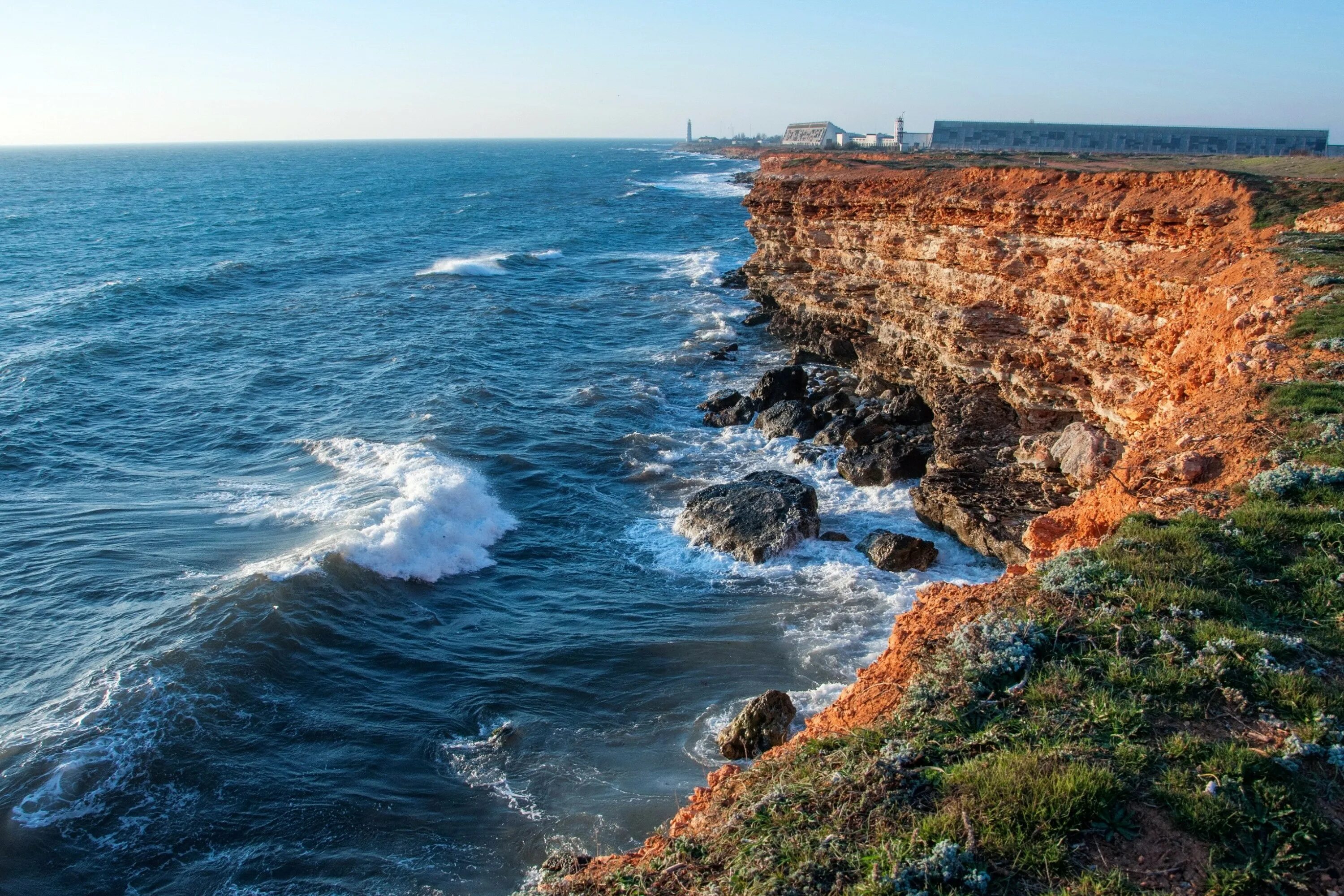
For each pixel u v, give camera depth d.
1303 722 7.91
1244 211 25.56
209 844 13.91
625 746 16.58
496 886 13.31
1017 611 10.27
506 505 27.31
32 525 24.11
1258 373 17.11
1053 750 7.71
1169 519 12.45
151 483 27.83
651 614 21.31
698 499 26.19
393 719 17.17
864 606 21.44
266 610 19.28
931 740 8.28
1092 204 27.36
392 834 14.33
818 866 7.05
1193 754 7.56
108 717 15.87
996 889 6.48
